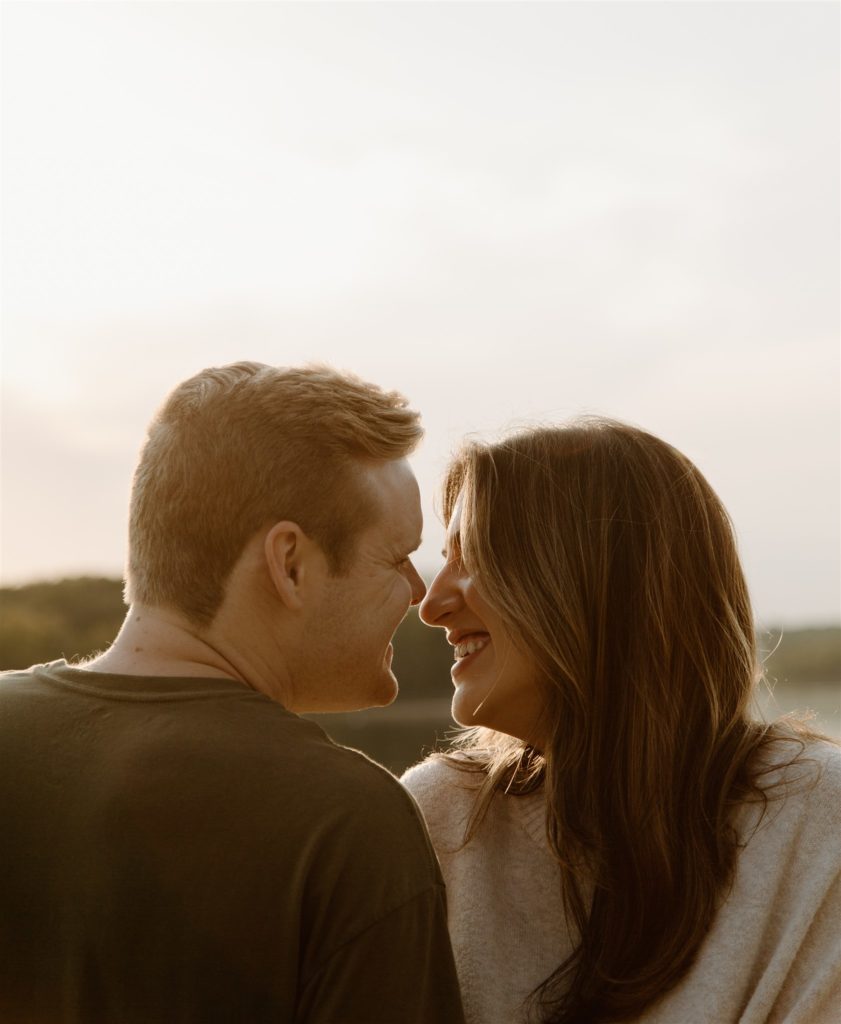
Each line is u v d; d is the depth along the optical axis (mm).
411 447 1388
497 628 1646
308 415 1295
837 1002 1405
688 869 1497
